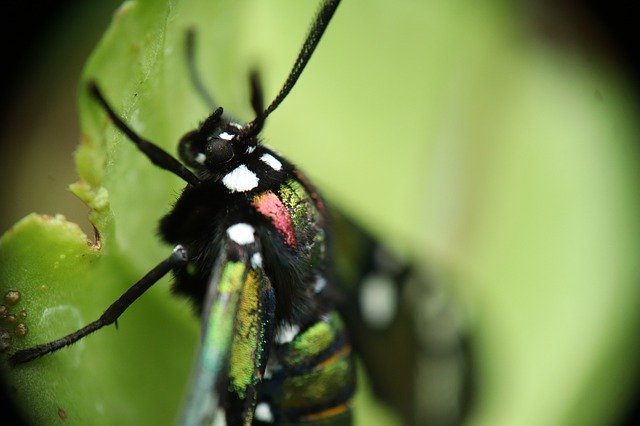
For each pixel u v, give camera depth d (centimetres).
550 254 8
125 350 7
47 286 7
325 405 7
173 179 7
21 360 6
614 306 8
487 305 8
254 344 7
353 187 8
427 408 8
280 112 8
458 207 8
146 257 7
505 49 8
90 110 6
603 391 8
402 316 8
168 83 7
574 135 8
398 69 8
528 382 8
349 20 8
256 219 7
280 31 7
